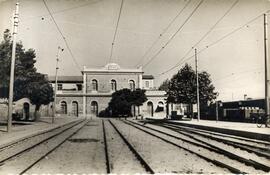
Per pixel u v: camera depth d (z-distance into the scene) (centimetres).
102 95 7544
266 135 1659
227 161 1169
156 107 7531
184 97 4444
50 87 4238
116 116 7206
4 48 3061
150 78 8569
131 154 1349
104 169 1052
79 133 2423
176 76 4528
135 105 6944
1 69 3073
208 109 4753
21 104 6519
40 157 1246
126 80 7769
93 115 7494
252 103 3697
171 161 1175
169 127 3142
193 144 1673
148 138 2009
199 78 4472
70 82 8194
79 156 1305
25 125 3378
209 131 2481
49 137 2028
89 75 7669
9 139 1823
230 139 1820
